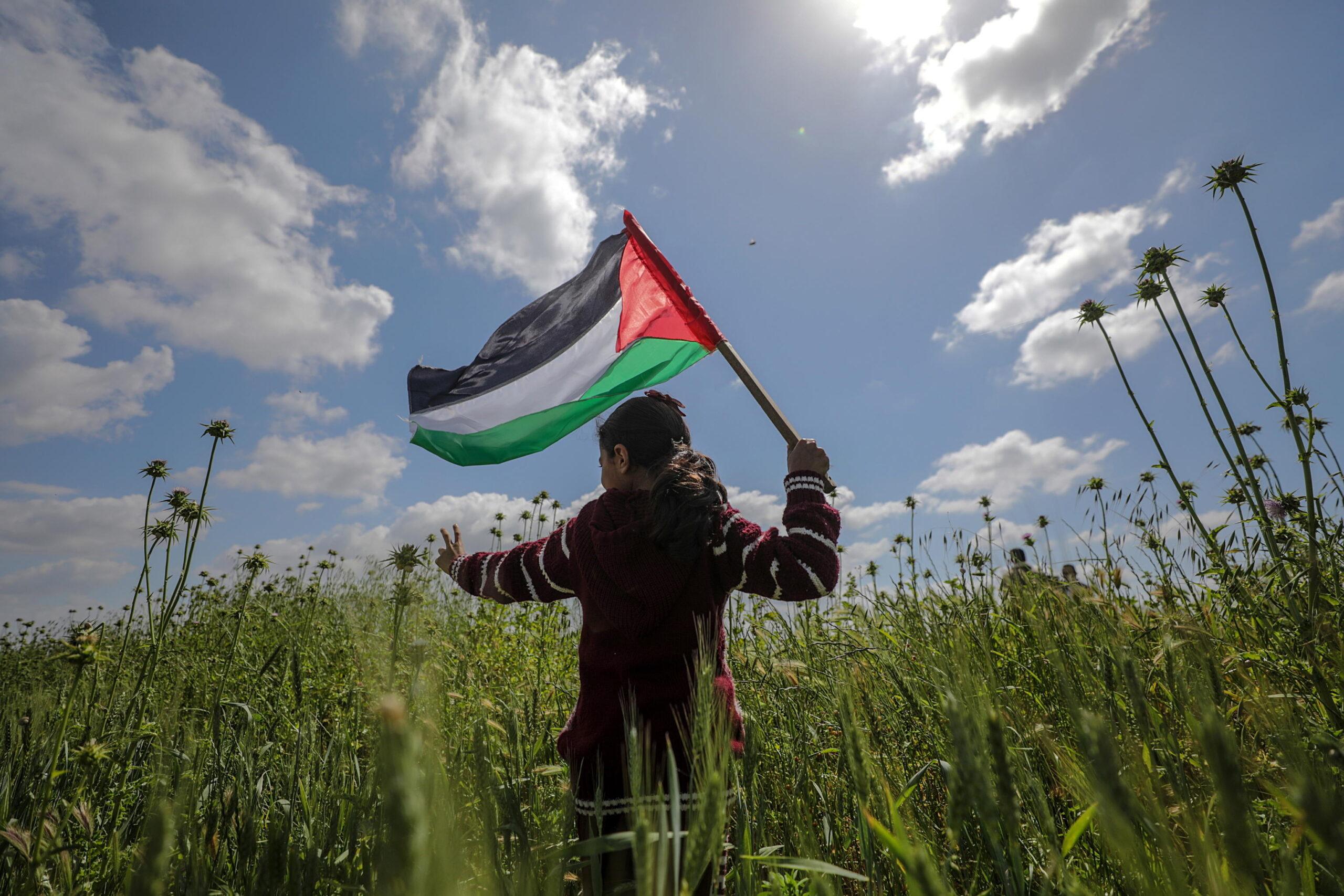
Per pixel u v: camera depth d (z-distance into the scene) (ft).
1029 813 4.11
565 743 6.44
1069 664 4.89
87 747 6.00
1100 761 2.69
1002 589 9.51
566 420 11.00
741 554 6.50
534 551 7.32
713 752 3.95
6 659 16.94
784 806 6.95
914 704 6.05
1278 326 6.93
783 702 8.85
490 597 7.57
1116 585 8.36
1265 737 3.85
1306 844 2.97
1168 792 3.32
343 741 6.70
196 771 5.37
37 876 4.84
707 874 5.39
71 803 5.46
